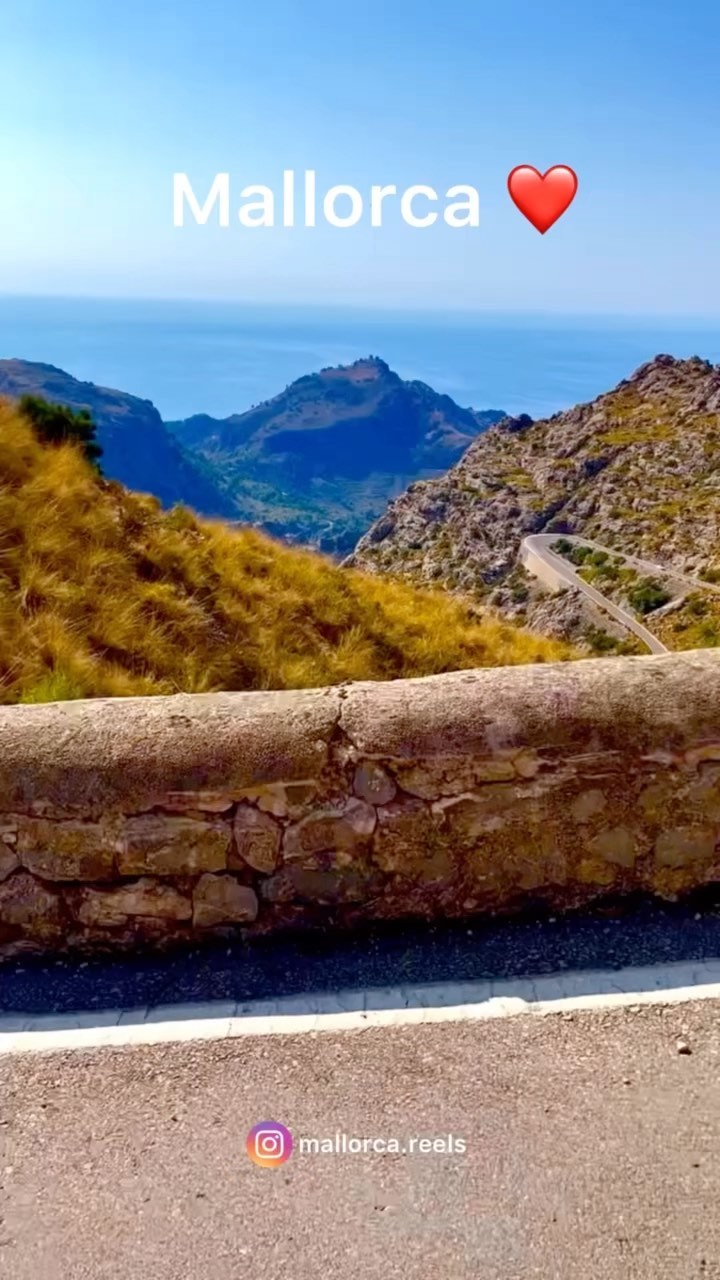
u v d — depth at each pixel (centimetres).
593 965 235
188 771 237
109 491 873
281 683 615
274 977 236
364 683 263
